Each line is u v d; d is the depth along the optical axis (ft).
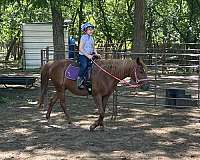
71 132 30.86
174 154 24.68
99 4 107.14
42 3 56.54
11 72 83.10
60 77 33.09
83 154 24.80
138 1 56.54
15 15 123.85
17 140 28.58
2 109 41.19
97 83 30.58
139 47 56.70
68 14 116.88
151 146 26.61
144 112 39.09
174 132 30.71
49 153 25.16
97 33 115.96
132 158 23.84
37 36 91.71
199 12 99.50
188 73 73.67
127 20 109.70
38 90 55.52
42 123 34.24
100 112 30.86
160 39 117.29
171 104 41.29
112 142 27.71
